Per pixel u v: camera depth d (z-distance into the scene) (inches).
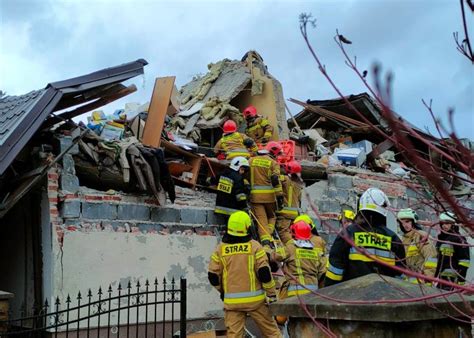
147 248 354.6
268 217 417.1
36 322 297.6
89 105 367.6
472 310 130.5
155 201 367.9
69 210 327.9
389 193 520.7
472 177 103.4
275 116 518.6
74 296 319.9
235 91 517.7
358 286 156.9
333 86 108.4
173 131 473.7
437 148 109.5
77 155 342.0
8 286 351.9
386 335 144.2
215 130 494.9
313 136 563.8
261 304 281.0
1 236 365.1
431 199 142.5
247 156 426.3
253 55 558.6
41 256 327.0
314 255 308.7
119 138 374.9
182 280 287.6
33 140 339.0
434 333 150.4
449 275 295.6
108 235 339.6
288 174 437.4
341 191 492.1
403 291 150.1
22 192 314.0
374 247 195.0
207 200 402.9
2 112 351.3
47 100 326.6
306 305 154.9
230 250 284.7
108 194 347.6
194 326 365.7
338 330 150.4
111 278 336.2
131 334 338.3
